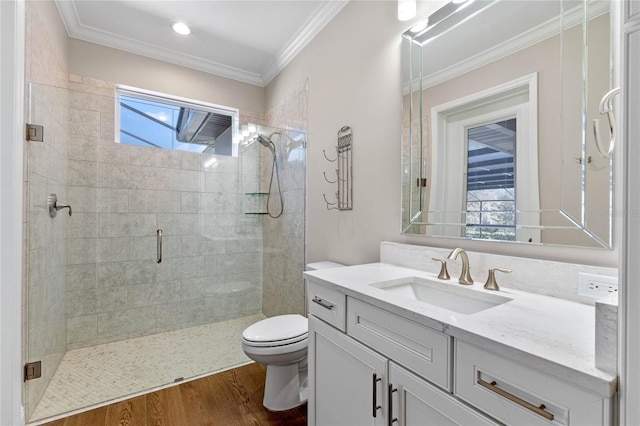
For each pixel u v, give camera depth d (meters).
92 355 2.35
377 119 1.84
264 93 3.44
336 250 2.19
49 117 1.92
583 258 1.03
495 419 0.72
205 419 1.65
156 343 2.57
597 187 0.99
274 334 1.69
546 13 1.13
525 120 1.18
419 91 1.58
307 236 2.54
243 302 3.12
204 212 2.95
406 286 1.37
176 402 1.79
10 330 1.41
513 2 1.23
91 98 2.47
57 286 2.14
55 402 1.78
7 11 1.40
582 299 1.00
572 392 0.61
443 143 1.47
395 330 0.98
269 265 3.09
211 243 2.97
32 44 1.69
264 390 1.92
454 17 1.43
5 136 1.40
